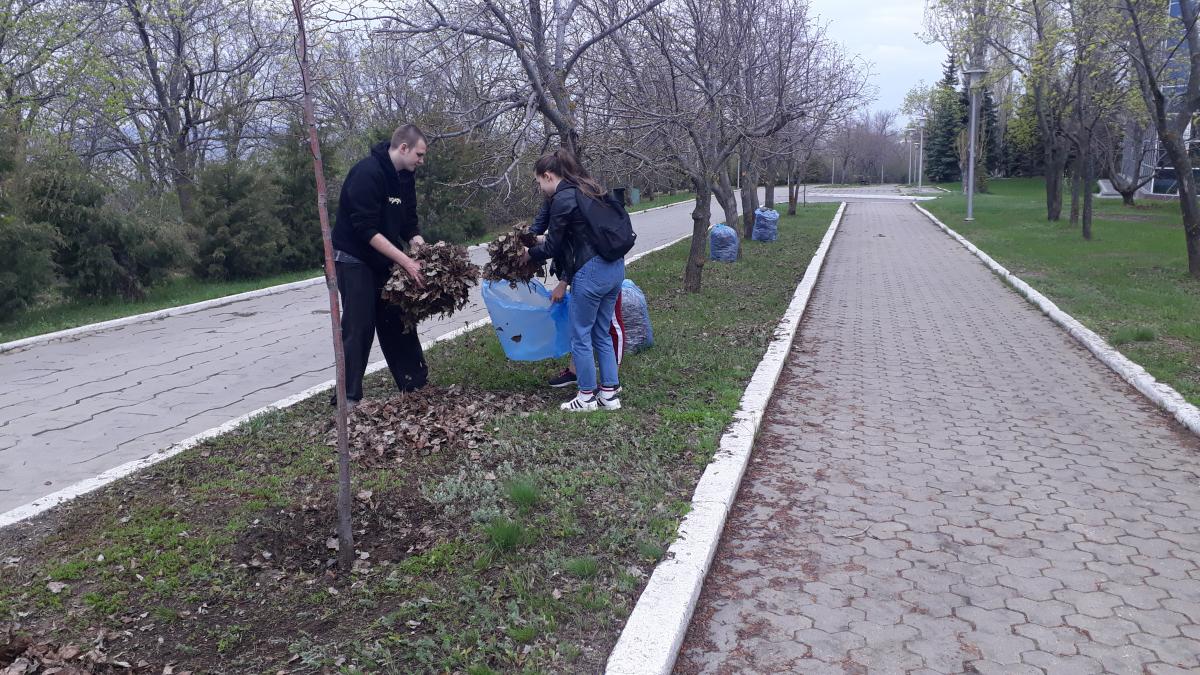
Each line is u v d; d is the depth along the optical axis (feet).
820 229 84.17
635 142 34.53
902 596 11.62
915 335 30.45
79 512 14.29
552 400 20.39
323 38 37.06
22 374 25.66
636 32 32.83
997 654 10.21
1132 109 68.39
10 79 53.06
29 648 10.14
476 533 13.10
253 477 15.69
